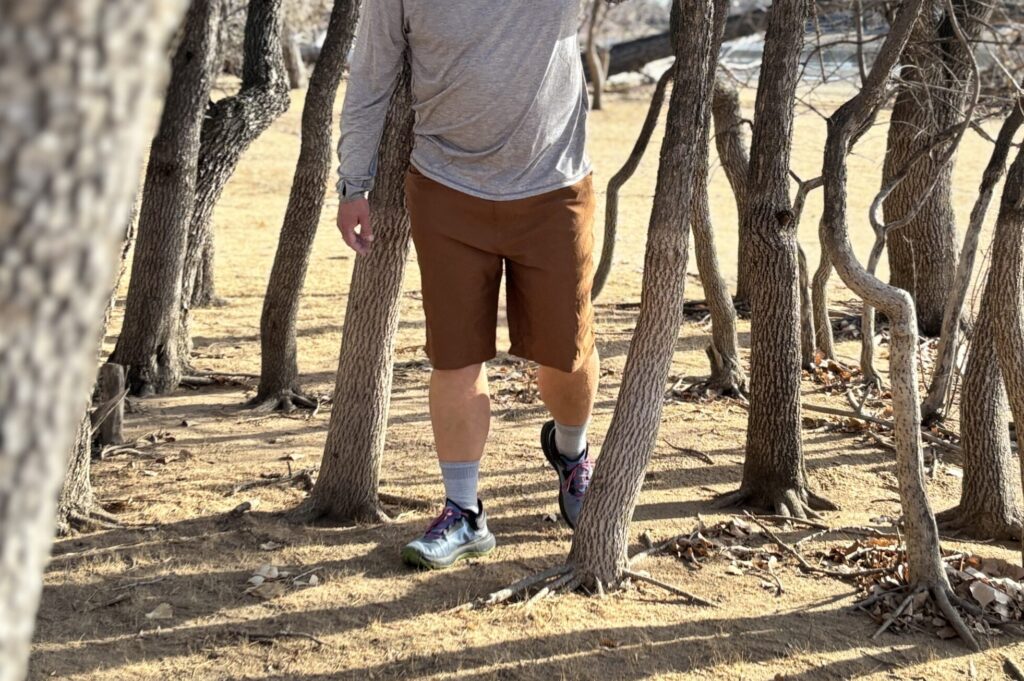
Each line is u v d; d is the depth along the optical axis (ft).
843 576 11.64
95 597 10.89
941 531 13.35
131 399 20.21
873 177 62.90
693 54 10.56
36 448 3.05
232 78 74.69
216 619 10.46
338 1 18.69
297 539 12.42
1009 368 11.44
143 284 20.74
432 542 11.56
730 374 20.59
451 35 9.95
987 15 22.61
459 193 10.53
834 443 17.20
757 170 13.74
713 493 14.49
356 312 12.74
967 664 9.86
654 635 10.18
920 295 26.03
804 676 9.52
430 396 11.52
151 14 3.05
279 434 17.49
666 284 10.85
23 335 2.94
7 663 3.13
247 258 39.81
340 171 10.99
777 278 13.48
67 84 2.86
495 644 9.94
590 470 12.67
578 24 10.36
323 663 9.64
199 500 13.84
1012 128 14.42
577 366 11.14
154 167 20.42
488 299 11.00
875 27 26.21
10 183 2.83
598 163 72.28
